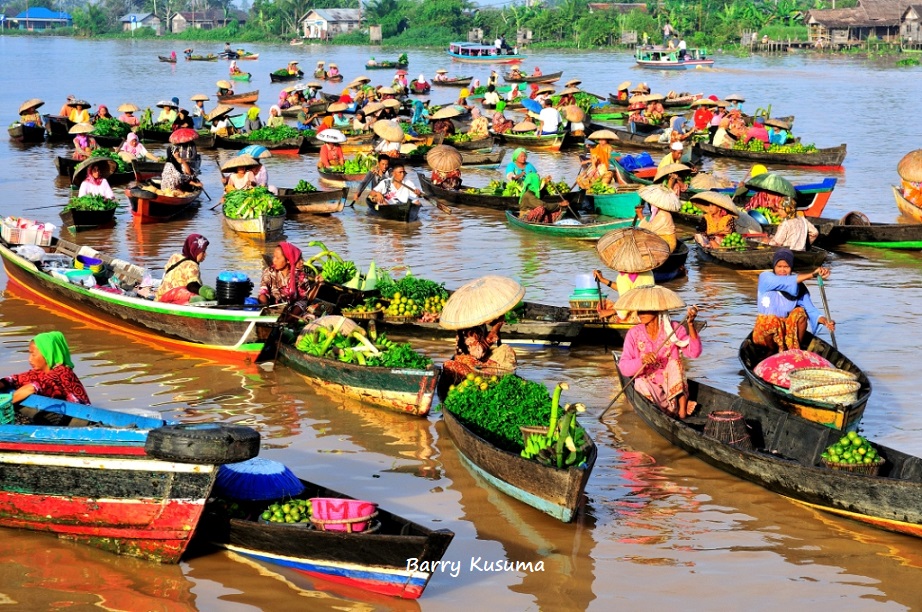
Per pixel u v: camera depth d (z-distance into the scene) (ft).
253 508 33.09
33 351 35.60
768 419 40.29
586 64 320.50
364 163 104.42
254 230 78.54
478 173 117.80
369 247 77.82
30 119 139.33
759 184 79.71
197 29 618.85
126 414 33.37
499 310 42.34
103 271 60.44
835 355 47.24
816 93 205.26
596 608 30.07
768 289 48.98
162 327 52.70
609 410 45.19
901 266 72.59
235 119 144.05
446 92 222.69
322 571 31.09
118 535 32.14
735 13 417.49
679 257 67.21
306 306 51.90
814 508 36.04
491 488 37.63
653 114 150.51
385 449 41.04
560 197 85.56
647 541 33.99
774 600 30.48
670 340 42.19
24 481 32.63
